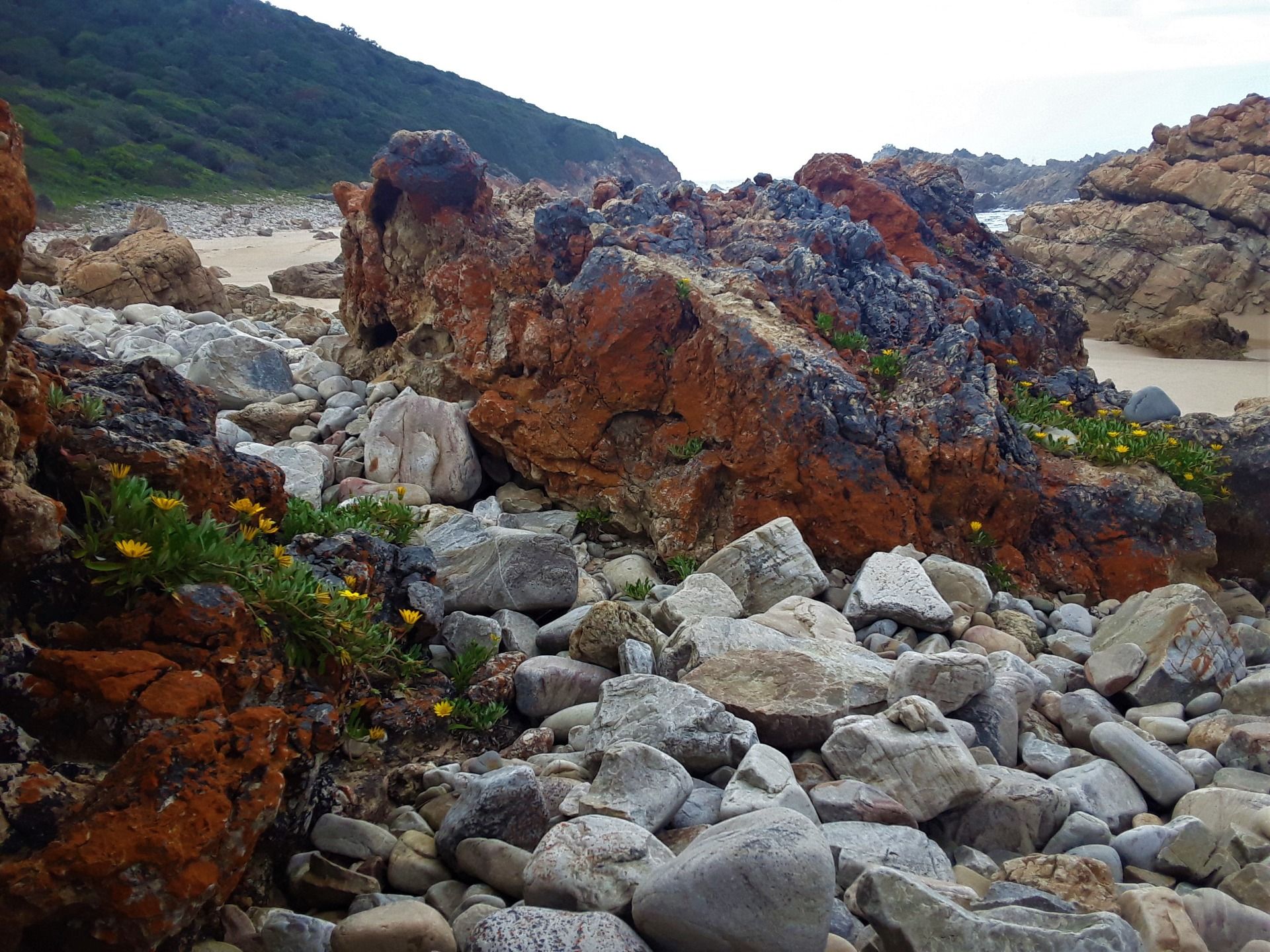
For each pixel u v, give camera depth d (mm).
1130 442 9094
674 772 4434
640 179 102750
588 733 5191
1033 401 10445
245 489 5203
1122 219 38750
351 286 12195
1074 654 6898
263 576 4156
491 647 6105
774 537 7523
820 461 8273
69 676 3287
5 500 3312
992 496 8359
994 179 98500
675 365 8984
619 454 9195
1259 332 32656
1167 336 27531
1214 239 37594
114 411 4711
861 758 4832
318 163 68188
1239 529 9352
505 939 3277
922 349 9445
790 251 10414
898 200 13039
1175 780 5078
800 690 5395
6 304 3309
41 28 70188
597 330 9156
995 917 3537
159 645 3576
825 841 3430
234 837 3086
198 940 3357
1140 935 3697
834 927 3756
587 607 6789
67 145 55438
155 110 64875
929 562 7641
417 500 8781
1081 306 15797
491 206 11406
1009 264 14438
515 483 9633
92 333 13469
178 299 19234
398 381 10867
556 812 4422
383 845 4168
